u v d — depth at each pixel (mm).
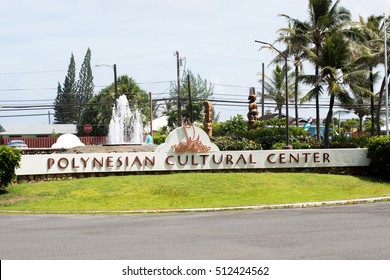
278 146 42031
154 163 27453
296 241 11930
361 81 43938
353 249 10820
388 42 45875
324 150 29000
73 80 92125
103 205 21219
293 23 48719
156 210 19703
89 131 66938
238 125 55906
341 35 43562
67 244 12047
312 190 24656
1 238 13102
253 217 17016
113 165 27109
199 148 27781
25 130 82812
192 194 23234
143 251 11031
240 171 28156
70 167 26766
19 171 25875
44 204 21484
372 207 19625
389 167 27922
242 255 10430
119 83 72812
